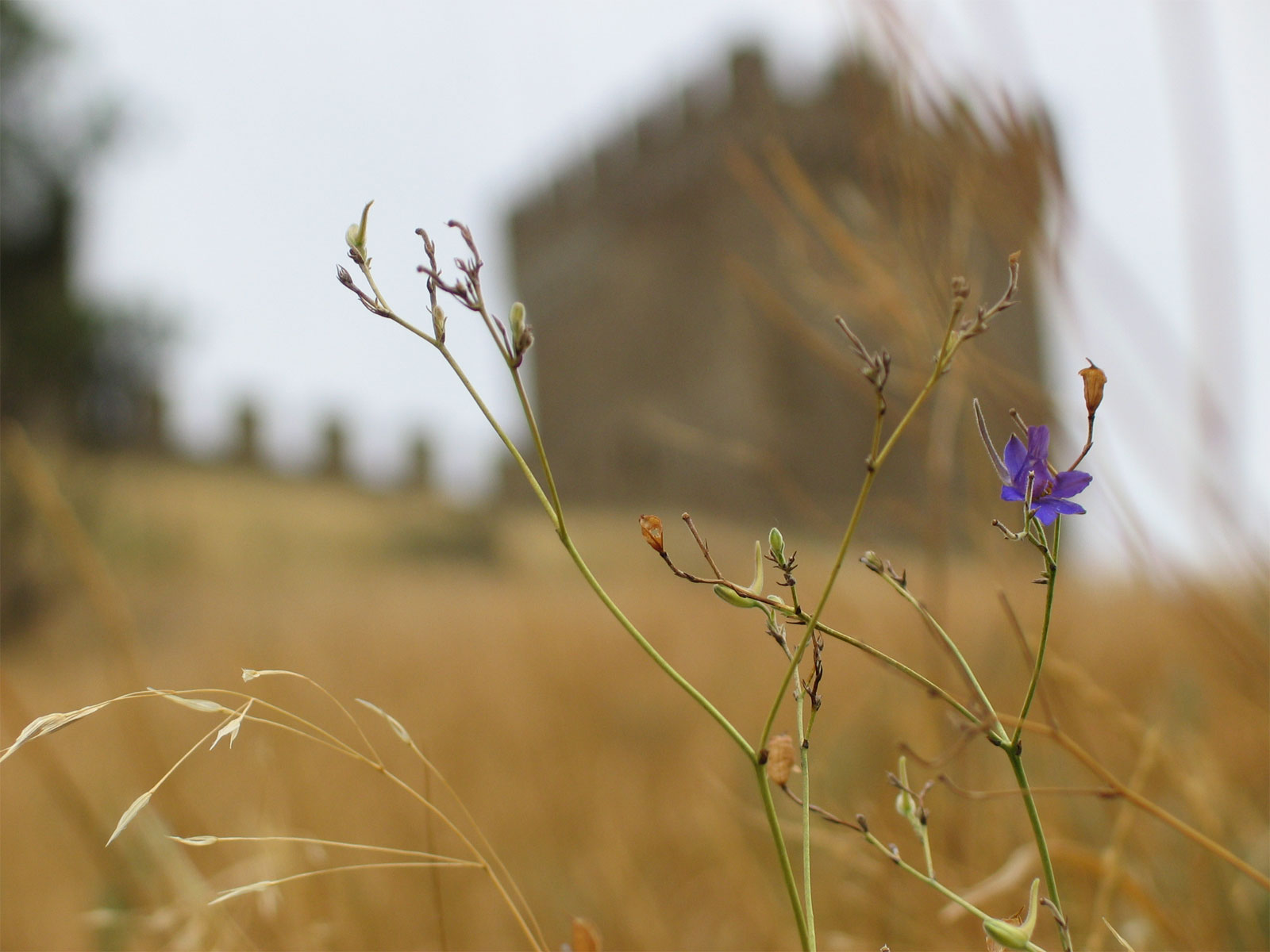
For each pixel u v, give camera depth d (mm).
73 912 987
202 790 1171
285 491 12469
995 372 718
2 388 10414
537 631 2713
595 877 1090
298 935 743
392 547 10758
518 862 1190
